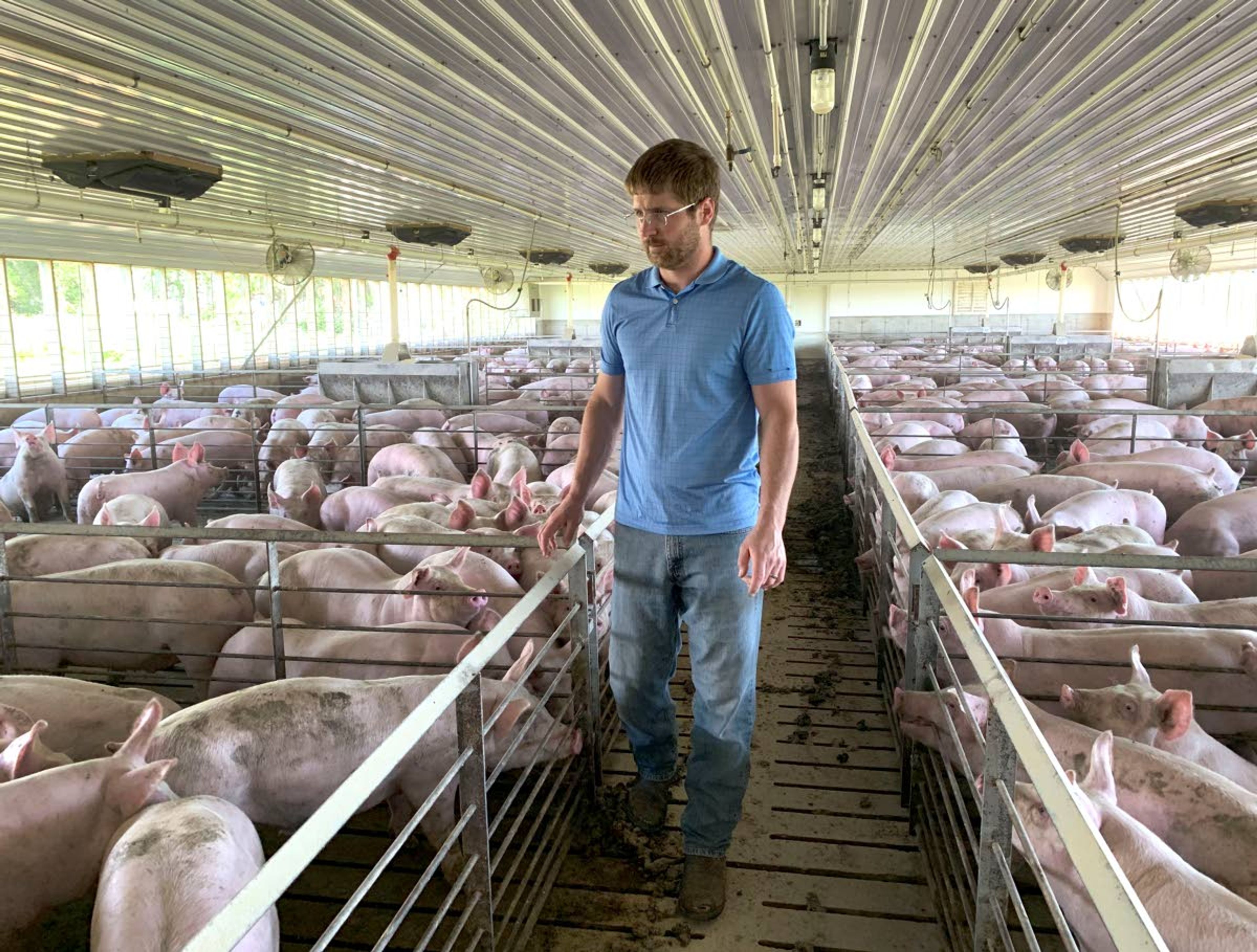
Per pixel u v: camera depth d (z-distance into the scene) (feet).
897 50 13.51
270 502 16.98
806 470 27.22
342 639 9.11
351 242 38.01
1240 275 49.03
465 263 54.08
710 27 12.12
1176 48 12.98
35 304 32.37
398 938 6.73
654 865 7.41
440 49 12.33
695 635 6.67
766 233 44.37
